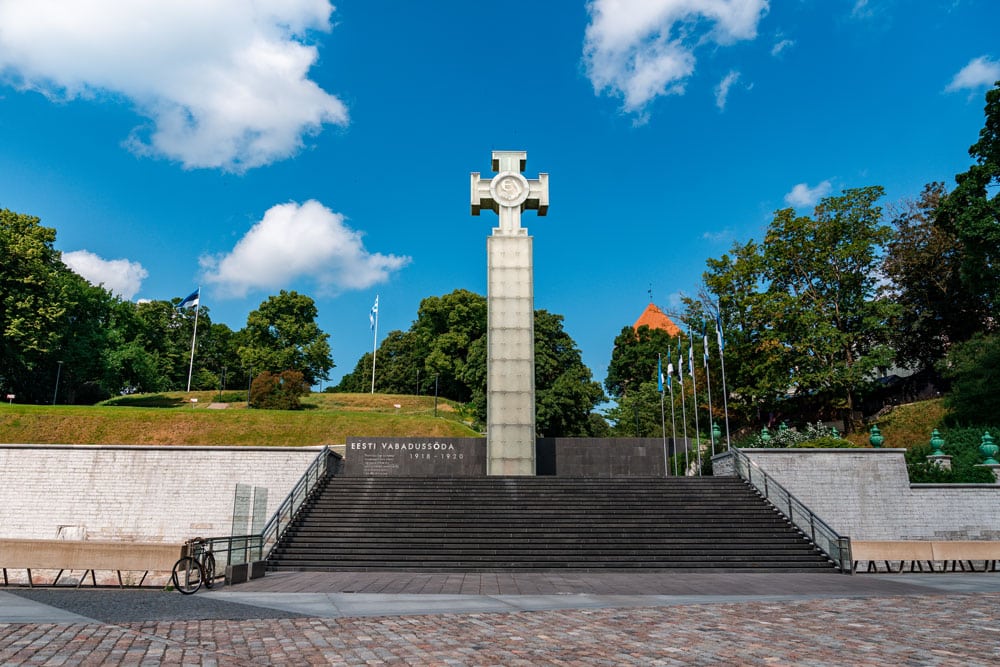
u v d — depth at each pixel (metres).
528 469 32.62
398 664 7.32
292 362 87.12
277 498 27.72
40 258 59.38
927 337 50.03
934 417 42.28
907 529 27.02
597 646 8.37
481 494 25.70
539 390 53.75
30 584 16.50
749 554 20.95
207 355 100.94
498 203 35.75
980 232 35.38
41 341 57.78
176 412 47.75
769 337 43.31
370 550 21.23
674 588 15.39
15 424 42.94
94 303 67.25
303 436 47.41
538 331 56.12
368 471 34.62
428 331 87.94
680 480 26.97
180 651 7.79
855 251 43.53
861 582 16.84
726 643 8.59
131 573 21.34
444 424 51.59
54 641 8.16
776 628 9.73
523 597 13.56
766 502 24.81
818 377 42.19
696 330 49.16
